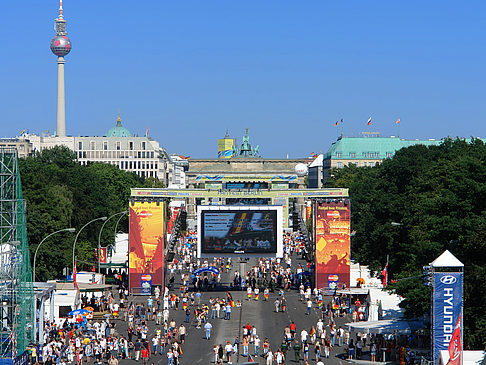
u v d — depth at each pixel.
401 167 189.12
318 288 177.25
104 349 120.69
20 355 105.12
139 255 176.38
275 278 193.00
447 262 94.00
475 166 119.81
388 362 116.06
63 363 114.81
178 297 168.88
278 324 146.50
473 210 115.62
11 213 122.56
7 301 114.38
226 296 177.50
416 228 146.00
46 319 130.38
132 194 178.38
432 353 94.31
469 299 103.50
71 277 167.25
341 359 119.56
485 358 91.88
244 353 121.88
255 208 179.88
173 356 113.81
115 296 176.12
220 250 180.00
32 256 168.88
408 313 115.94
